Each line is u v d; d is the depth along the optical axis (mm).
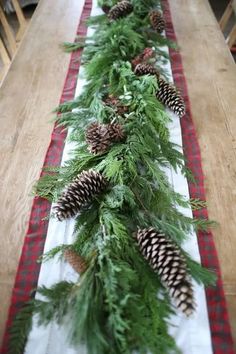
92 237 632
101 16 1341
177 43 1298
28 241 683
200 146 893
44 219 715
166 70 1147
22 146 890
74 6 1508
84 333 474
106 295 511
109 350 473
